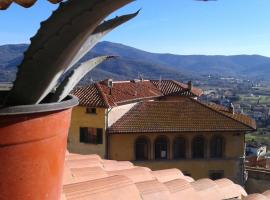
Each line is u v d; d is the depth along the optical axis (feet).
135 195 9.39
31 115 4.77
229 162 118.32
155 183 10.59
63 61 4.88
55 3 4.89
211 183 12.41
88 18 4.53
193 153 118.01
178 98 156.87
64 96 5.47
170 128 116.06
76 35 4.65
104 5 4.43
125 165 14.71
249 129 117.39
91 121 114.32
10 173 4.75
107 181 9.45
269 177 79.41
